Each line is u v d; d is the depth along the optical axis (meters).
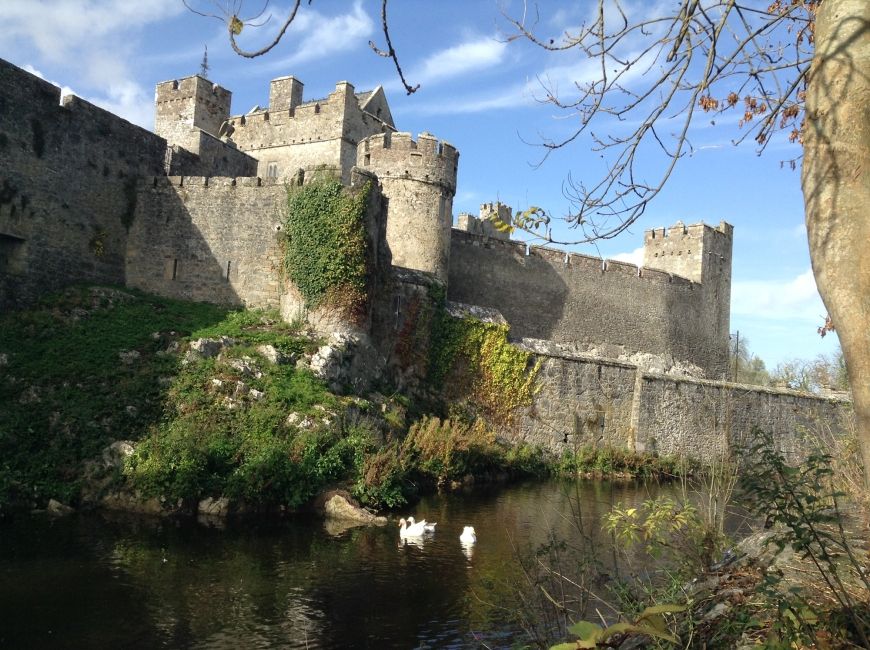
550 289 40.50
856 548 6.79
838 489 7.72
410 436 22.34
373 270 25.09
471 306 31.67
